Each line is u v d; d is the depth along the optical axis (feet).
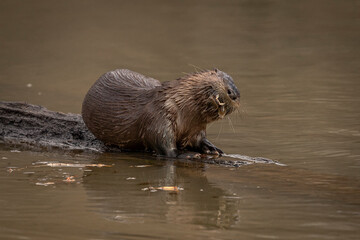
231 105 55.21
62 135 65.31
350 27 144.05
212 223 38.83
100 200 43.88
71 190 46.52
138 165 54.90
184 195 45.24
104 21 155.63
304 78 97.71
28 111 67.72
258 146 60.75
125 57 118.62
